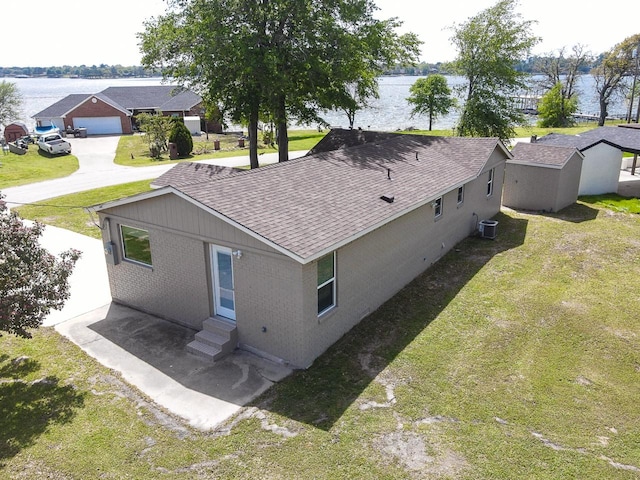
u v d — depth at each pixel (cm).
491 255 1598
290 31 2083
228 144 4456
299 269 902
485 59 3008
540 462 721
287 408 844
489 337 1083
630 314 1190
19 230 919
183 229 1056
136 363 992
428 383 914
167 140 3919
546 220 1991
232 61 2017
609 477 696
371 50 2300
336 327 1062
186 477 694
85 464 719
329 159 1428
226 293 1063
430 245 1487
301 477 692
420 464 714
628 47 5969
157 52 2220
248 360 1003
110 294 1327
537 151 2156
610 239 1734
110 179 2888
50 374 949
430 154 1752
